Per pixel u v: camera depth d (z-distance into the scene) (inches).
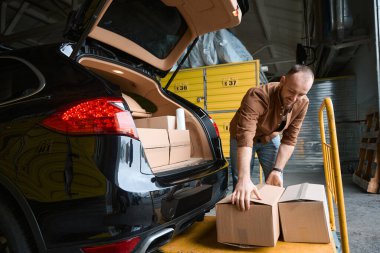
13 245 54.7
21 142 55.4
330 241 63.5
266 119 87.4
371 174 199.2
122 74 93.1
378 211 137.8
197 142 98.3
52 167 52.3
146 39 90.8
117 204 49.5
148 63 97.2
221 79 239.6
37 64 63.7
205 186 73.9
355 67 332.8
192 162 88.2
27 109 57.6
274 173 89.9
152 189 54.1
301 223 64.7
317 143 344.2
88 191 50.2
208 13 87.6
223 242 65.5
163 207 55.7
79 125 52.4
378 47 199.8
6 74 67.2
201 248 66.1
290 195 70.2
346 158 332.8
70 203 50.6
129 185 51.4
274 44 443.8
